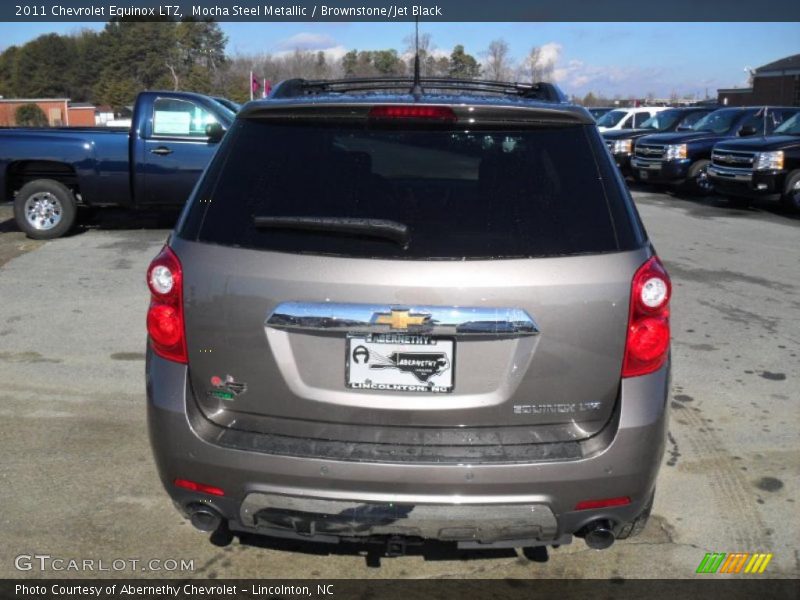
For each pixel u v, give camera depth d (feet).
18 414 14.65
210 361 8.38
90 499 11.60
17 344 18.75
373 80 12.38
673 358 18.28
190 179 32.71
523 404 8.17
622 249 8.22
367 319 7.96
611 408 8.32
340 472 8.02
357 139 8.72
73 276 25.76
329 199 8.43
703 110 63.62
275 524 8.38
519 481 7.97
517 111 8.72
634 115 74.23
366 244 8.11
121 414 14.74
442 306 7.91
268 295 8.09
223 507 8.49
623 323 8.12
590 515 8.27
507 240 8.13
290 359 8.19
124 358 17.89
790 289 25.00
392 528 8.16
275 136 8.88
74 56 261.24
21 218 32.40
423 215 8.24
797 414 15.10
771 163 42.27
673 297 23.90
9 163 31.58
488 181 8.45
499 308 7.93
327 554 10.36
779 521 11.31
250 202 8.52
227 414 8.52
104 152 32.01
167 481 8.67
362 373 8.16
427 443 8.20
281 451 8.15
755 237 35.19
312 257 8.07
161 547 10.46
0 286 24.32
